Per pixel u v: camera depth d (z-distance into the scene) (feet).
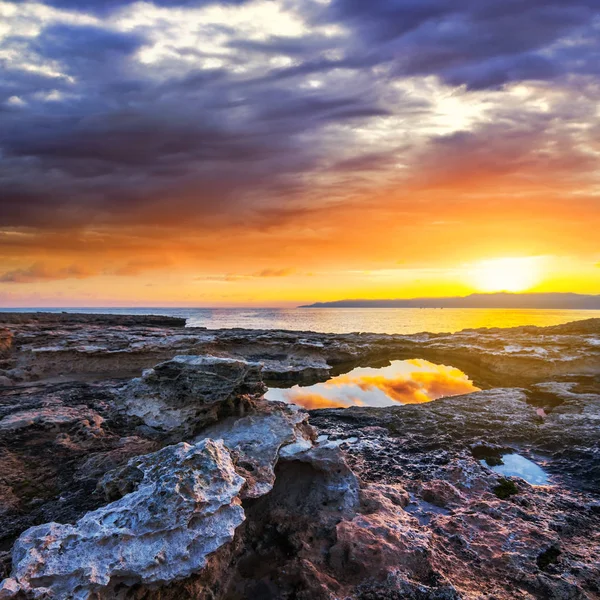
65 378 91.09
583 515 36.60
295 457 37.76
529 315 600.39
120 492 33.32
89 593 21.99
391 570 27.94
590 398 72.18
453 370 121.08
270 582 27.73
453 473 44.09
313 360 123.85
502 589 27.32
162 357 104.78
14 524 34.19
